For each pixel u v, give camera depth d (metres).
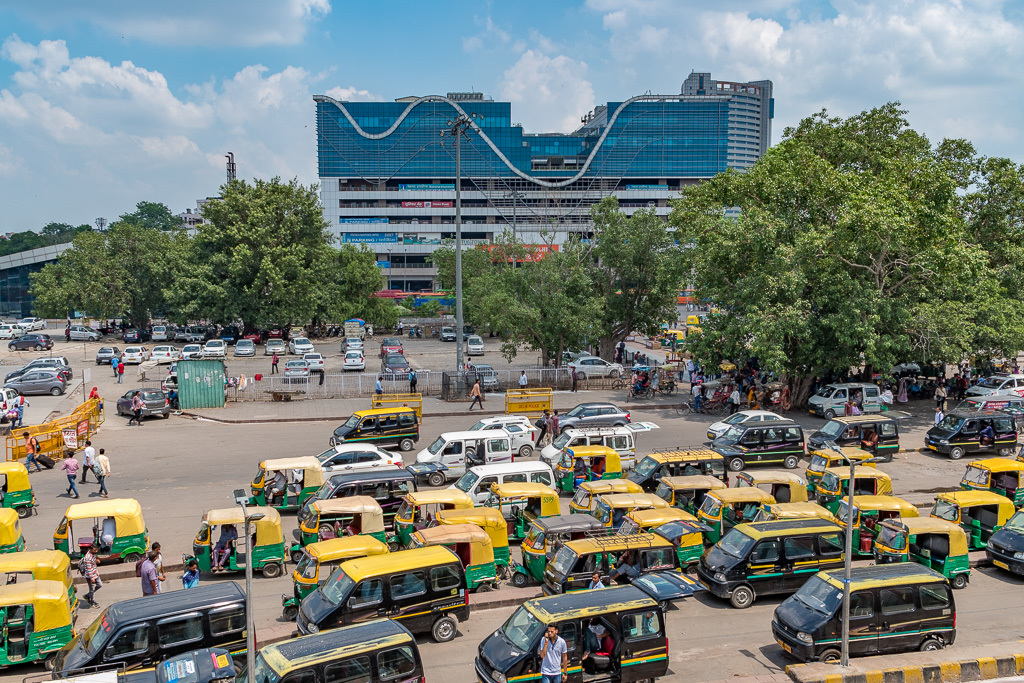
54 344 78.06
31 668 14.80
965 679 14.11
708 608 17.75
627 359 62.34
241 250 71.38
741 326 39.50
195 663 12.08
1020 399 39.41
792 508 20.02
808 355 39.59
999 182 45.28
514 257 56.53
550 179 152.00
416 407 39.25
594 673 13.41
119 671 12.99
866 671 13.68
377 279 96.00
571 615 13.30
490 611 17.62
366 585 15.09
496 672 12.86
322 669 11.97
